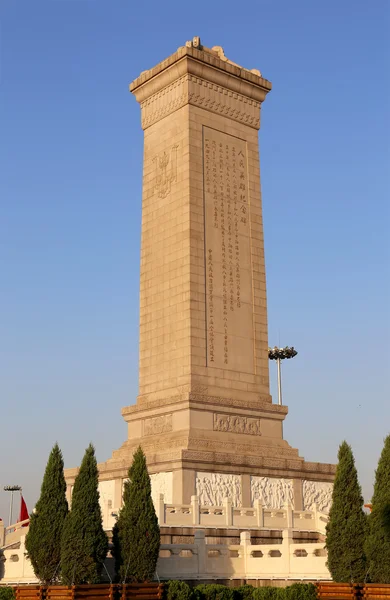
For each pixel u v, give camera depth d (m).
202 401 44.34
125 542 29.42
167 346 46.62
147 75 51.66
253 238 49.78
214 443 43.56
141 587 28.00
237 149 50.56
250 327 48.12
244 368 47.25
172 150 49.28
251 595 30.20
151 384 47.16
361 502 29.89
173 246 47.69
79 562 28.58
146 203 50.53
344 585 28.03
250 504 43.31
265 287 49.53
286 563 33.06
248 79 51.81
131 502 29.97
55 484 31.44
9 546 35.66
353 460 30.42
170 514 36.09
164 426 45.22
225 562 33.72
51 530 30.66
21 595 27.67
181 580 31.86
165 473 42.28
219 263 47.62
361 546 29.22
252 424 46.44
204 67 49.75
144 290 49.12
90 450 30.17
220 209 48.56
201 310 46.12
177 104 49.62
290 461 45.91
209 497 41.88
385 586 27.23
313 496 46.50
